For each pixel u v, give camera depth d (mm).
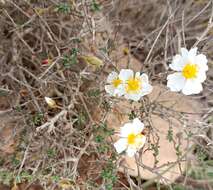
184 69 181
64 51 222
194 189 233
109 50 224
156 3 264
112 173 202
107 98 208
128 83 189
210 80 250
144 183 227
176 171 230
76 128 214
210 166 231
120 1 255
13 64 224
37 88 220
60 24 228
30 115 214
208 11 258
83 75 214
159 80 229
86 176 218
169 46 250
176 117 218
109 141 218
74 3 212
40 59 229
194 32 259
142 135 188
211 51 241
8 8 229
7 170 208
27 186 214
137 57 257
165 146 230
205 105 249
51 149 205
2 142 216
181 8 258
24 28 234
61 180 199
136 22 268
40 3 228
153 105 217
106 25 235
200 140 229
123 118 222
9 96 224
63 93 224
